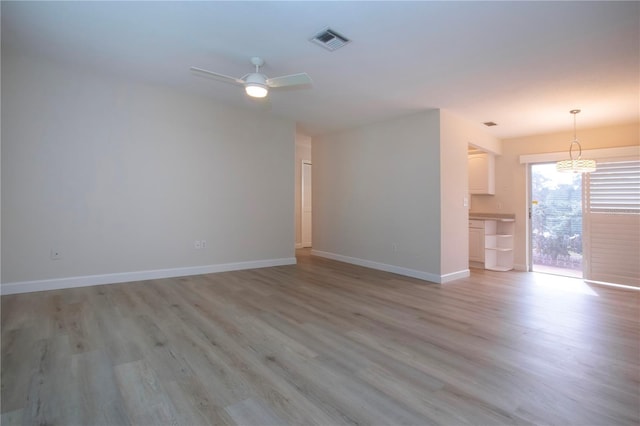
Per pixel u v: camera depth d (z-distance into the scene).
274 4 2.37
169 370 2.06
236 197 5.05
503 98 4.11
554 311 3.40
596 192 5.10
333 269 5.36
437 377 2.04
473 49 2.95
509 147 6.11
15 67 3.45
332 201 6.41
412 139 4.97
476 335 2.72
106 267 4.02
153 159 4.30
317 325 2.88
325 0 2.30
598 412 1.71
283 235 5.61
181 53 3.22
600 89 3.75
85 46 3.14
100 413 1.64
